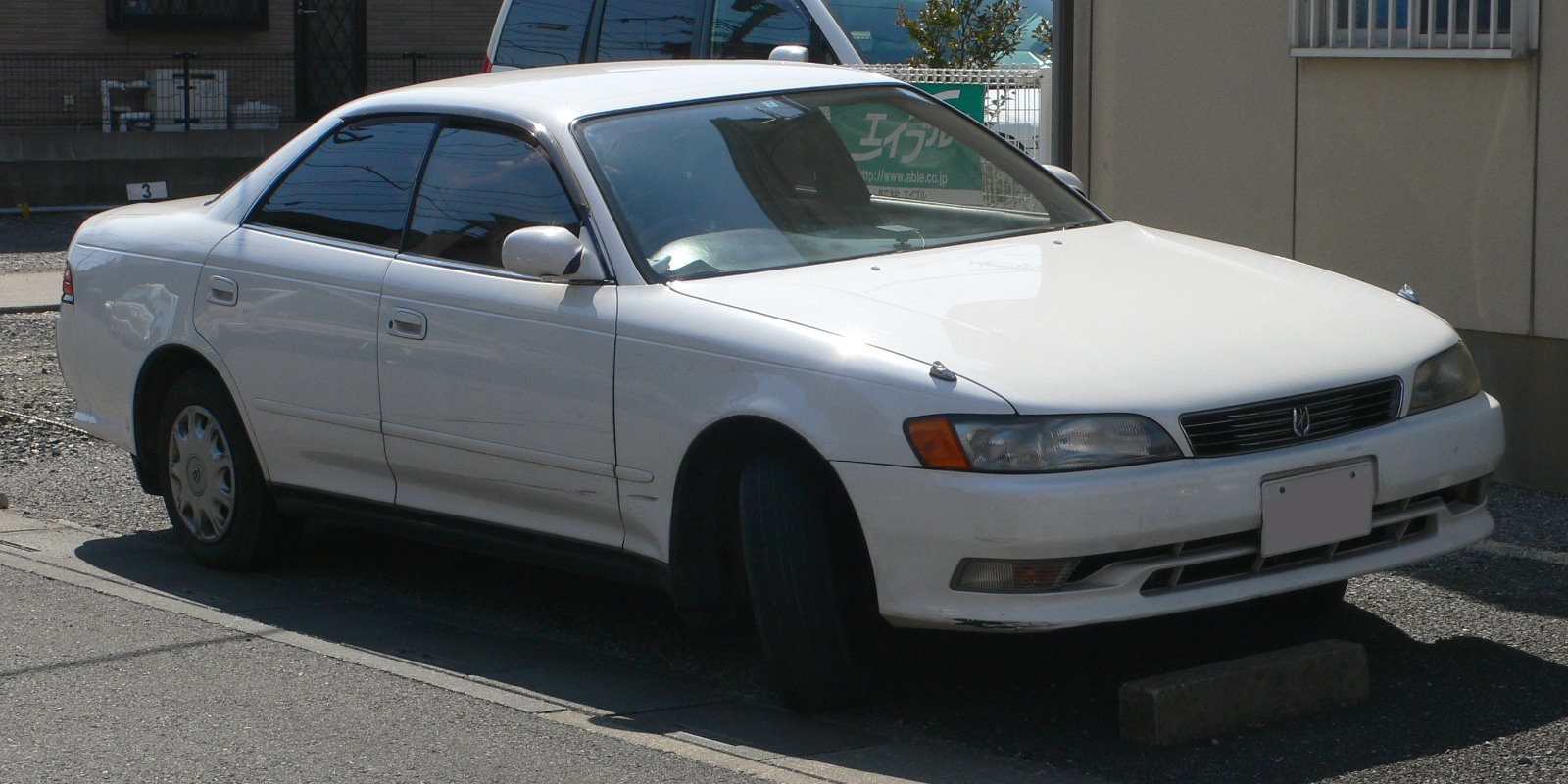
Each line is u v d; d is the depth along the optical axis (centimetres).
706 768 422
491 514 545
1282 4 775
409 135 589
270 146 2152
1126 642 521
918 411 430
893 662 510
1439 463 464
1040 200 593
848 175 564
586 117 547
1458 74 713
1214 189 817
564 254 498
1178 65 824
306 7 2389
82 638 540
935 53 1036
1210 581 438
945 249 534
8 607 577
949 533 425
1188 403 431
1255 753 431
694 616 494
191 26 2309
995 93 928
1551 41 679
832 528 457
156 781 419
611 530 509
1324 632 526
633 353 489
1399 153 739
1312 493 442
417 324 547
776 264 514
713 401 468
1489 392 720
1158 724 436
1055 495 417
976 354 442
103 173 2062
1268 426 439
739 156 548
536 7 1142
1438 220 728
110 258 664
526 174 545
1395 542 467
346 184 599
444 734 450
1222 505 429
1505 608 546
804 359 452
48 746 443
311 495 601
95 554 668
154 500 762
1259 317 476
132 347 648
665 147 544
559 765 425
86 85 2262
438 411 544
